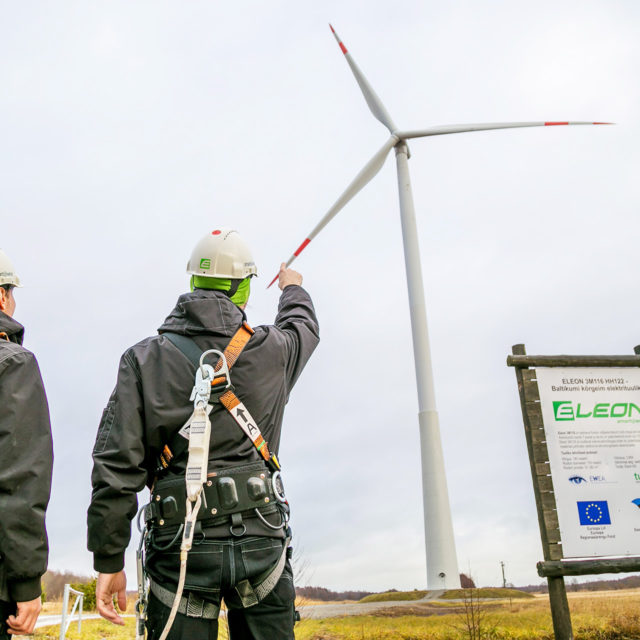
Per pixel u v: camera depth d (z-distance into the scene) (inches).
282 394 123.1
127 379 113.5
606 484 275.7
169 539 107.8
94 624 545.0
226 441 111.5
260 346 120.0
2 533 110.5
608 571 261.0
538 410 281.0
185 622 104.2
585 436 280.4
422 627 387.2
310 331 137.9
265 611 110.2
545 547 265.7
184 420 112.0
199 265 127.0
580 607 354.3
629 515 273.0
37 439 118.0
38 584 114.6
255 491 109.2
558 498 271.4
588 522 269.7
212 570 104.9
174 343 117.0
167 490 110.2
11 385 117.0
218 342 117.9
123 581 110.8
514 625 380.5
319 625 412.8
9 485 112.6
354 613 415.8
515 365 284.7
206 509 106.7
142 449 110.7
